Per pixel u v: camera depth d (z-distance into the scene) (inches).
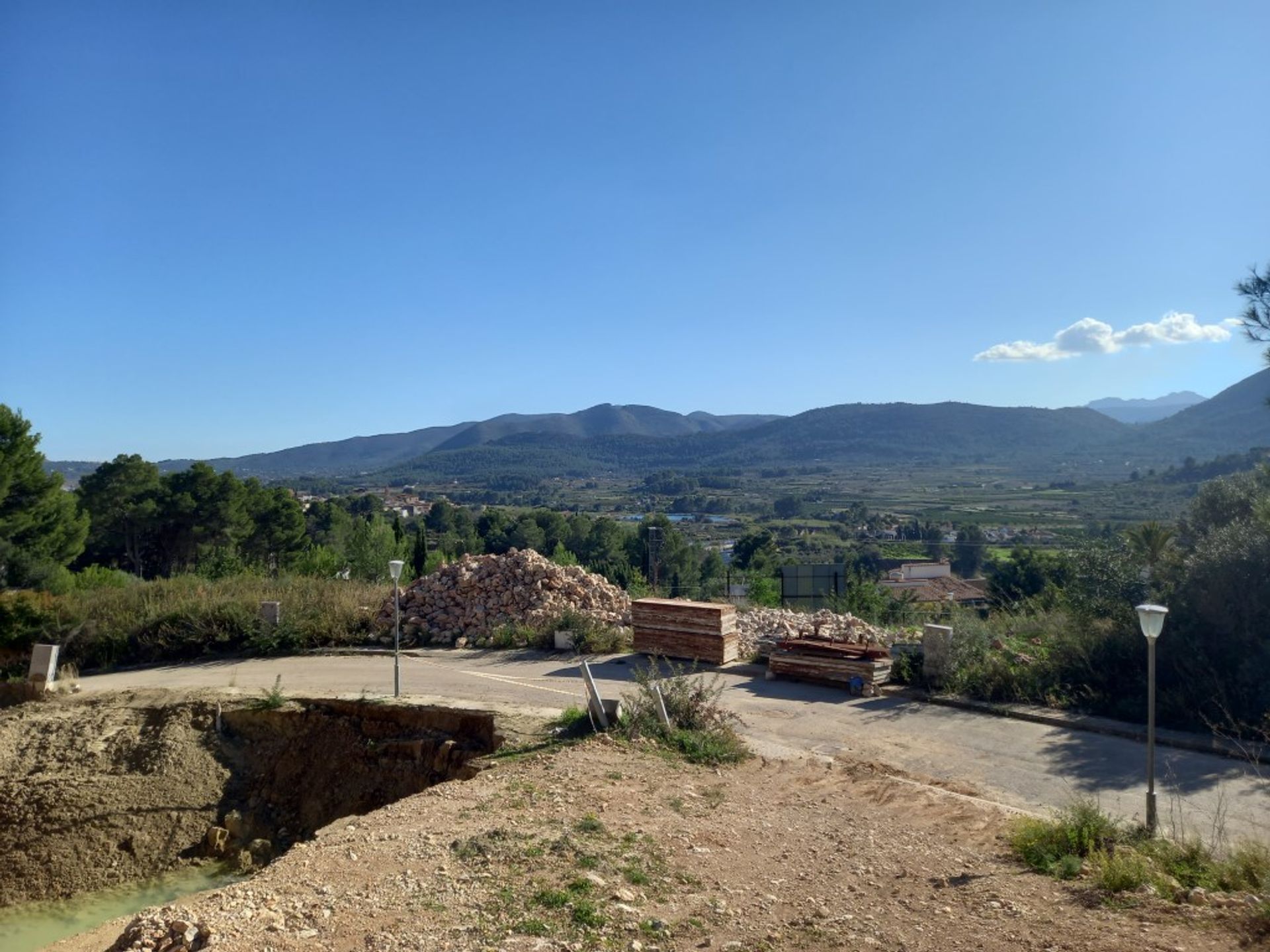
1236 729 450.6
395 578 607.2
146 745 580.4
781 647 647.1
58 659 745.0
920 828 349.7
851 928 245.6
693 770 426.0
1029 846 315.3
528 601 828.6
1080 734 490.0
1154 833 329.7
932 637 593.0
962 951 229.0
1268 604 497.7
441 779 524.1
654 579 1350.9
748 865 298.2
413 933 234.5
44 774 553.9
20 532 1279.5
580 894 261.0
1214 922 240.5
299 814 554.9
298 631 804.6
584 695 596.4
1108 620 590.2
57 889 491.8
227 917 247.3
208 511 1891.0
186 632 802.2
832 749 474.3
